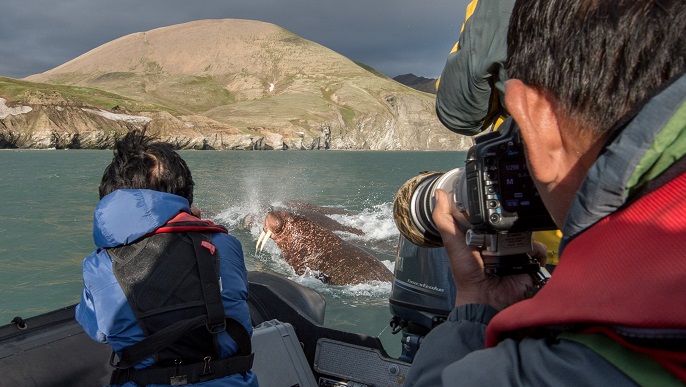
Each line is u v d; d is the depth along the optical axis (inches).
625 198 22.6
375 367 103.8
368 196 824.9
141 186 80.9
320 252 321.4
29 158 2154.3
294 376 103.6
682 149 21.2
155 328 72.3
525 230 38.4
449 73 75.7
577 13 24.5
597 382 21.5
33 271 286.5
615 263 22.0
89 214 508.4
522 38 27.0
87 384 86.6
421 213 50.2
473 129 80.3
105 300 73.7
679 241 20.7
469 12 76.6
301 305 127.8
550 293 24.3
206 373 74.5
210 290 75.4
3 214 500.1
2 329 89.0
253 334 105.6
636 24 23.0
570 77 24.5
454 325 38.0
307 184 1040.2
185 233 78.4
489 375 25.1
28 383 80.3
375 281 295.6
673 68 22.5
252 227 447.5
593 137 24.5
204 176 1214.3
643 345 20.6
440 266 107.4
